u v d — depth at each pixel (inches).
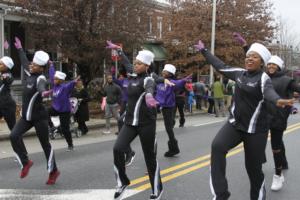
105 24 715.4
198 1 1101.7
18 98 780.6
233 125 205.2
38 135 277.1
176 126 657.0
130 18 735.7
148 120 238.4
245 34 1101.1
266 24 1127.0
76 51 719.7
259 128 202.1
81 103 540.4
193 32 1071.6
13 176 308.8
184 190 275.9
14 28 807.1
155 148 243.6
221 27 1097.4
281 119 276.4
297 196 268.5
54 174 285.7
